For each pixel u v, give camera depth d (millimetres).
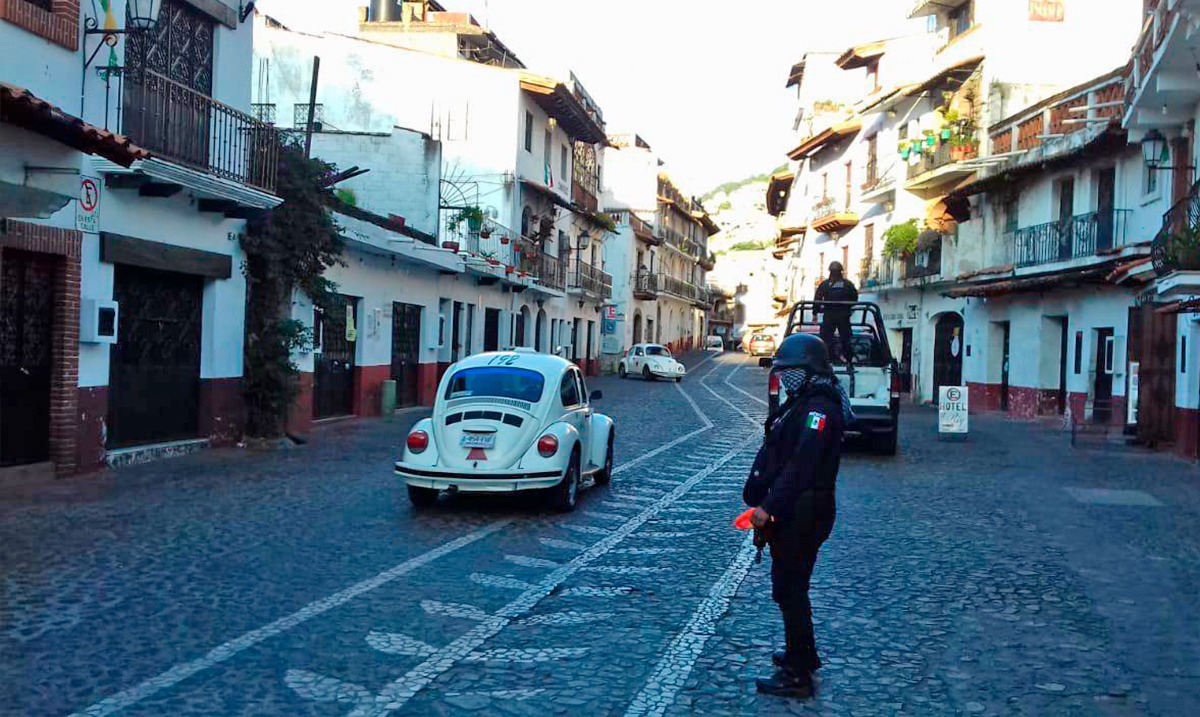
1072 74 30641
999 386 30000
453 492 10172
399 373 24562
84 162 11836
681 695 5137
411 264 24281
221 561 7820
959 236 32156
